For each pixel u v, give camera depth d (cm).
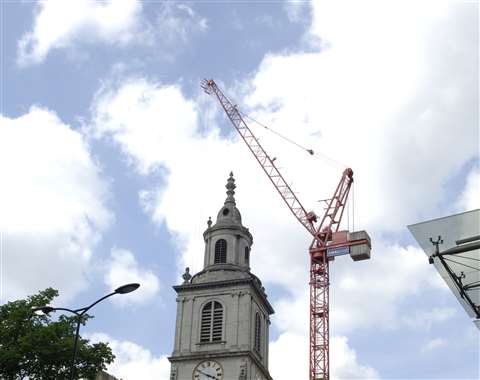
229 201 11356
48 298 6256
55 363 5844
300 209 14200
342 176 14400
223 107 15350
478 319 1859
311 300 13325
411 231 1848
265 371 10131
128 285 4331
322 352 12888
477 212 1795
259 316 10338
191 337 9812
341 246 13538
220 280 10112
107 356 6078
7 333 5962
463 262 1805
